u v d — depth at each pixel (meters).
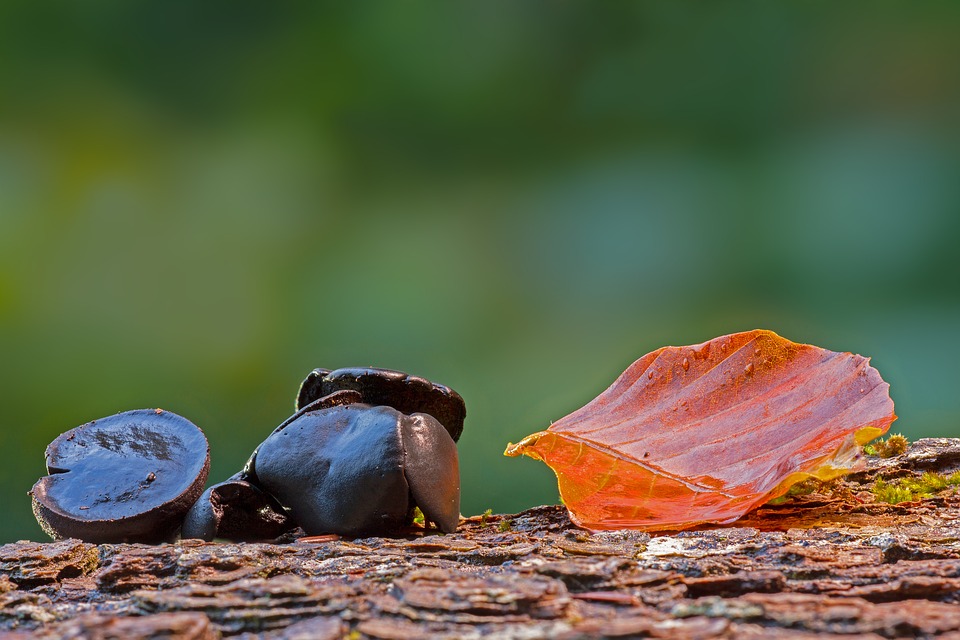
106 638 0.91
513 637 0.91
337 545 0.96
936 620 0.92
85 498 0.98
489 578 0.93
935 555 0.95
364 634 0.92
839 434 0.98
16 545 0.96
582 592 0.93
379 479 0.98
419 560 0.95
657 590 0.93
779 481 0.97
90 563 0.96
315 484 0.98
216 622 0.92
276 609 0.93
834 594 0.93
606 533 0.97
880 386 0.98
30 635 0.92
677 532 0.98
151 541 0.98
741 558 0.95
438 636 0.92
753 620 0.92
